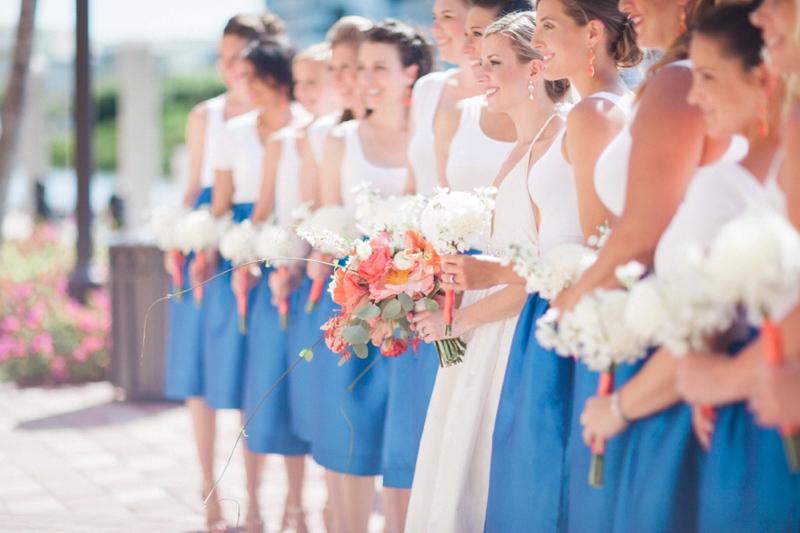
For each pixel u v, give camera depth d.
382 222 2.90
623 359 1.67
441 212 2.34
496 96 2.48
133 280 5.85
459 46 3.17
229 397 3.91
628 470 1.82
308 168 3.73
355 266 2.54
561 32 2.21
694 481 1.72
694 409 1.67
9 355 6.41
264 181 3.96
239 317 3.92
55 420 5.45
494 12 2.81
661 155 1.77
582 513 1.91
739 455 1.63
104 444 4.95
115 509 3.89
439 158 3.08
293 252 3.54
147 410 5.71
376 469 3.12
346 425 3.13
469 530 2.45
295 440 3.62
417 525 2.54
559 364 2.12
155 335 5.89
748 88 1.61
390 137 3.46
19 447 4.87
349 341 2.46
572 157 2.16
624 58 2.27
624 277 1.57
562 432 2.09
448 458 2.43
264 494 4.22
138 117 9.48
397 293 2.47
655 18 1.99
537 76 2.44
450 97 3.20
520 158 2.45
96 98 19.81
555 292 1.99
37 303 6.65
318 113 3.98
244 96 4.39
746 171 1.62
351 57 3.57
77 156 6.73
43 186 10.38
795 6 1.48
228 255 3.75
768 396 1.36
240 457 4.75
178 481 4.32
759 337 1.44
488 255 2.50
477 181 2.90
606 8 2.19
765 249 1.29
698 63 1.64
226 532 3.64
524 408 2.13
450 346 2.46
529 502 2.09
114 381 5.99
